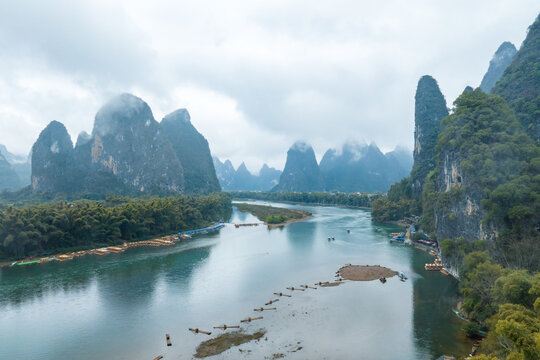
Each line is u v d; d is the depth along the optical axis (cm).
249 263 9506
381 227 16375
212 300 6644
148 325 5559
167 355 4612
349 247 11669
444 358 4316
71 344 4966
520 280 4119
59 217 10875
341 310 6088
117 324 5612
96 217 11962
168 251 11194
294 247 11738
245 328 5400
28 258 9888
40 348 4866
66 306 6391
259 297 6800
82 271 8706
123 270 8794
